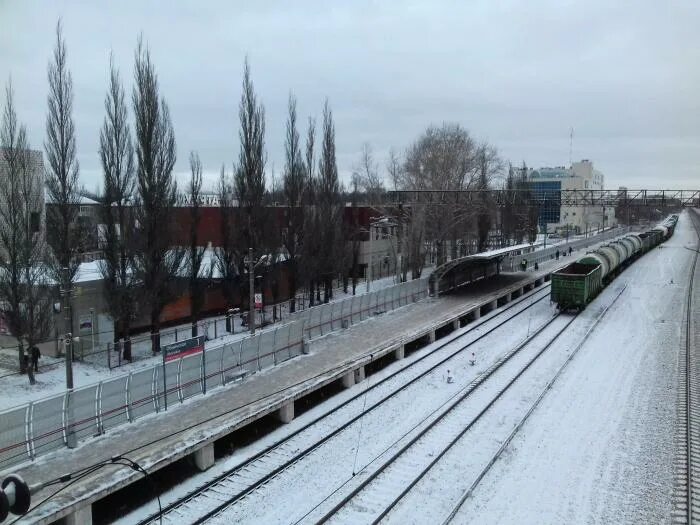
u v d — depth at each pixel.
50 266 21.28
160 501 12.24
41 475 12.08
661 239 84.69
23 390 18.98
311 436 15.82
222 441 15.62
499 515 11.74
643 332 28.39
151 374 15.91
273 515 11.80
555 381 20.48
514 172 80.50
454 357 24.09
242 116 29.14
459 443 15.27
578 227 118.81
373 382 20.55
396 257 45.72
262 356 20.23
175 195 27.31
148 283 23.39
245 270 30.00
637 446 15.00
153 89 23.28
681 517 11.62
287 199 33.44
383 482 13.10
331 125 36.62
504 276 48.00
